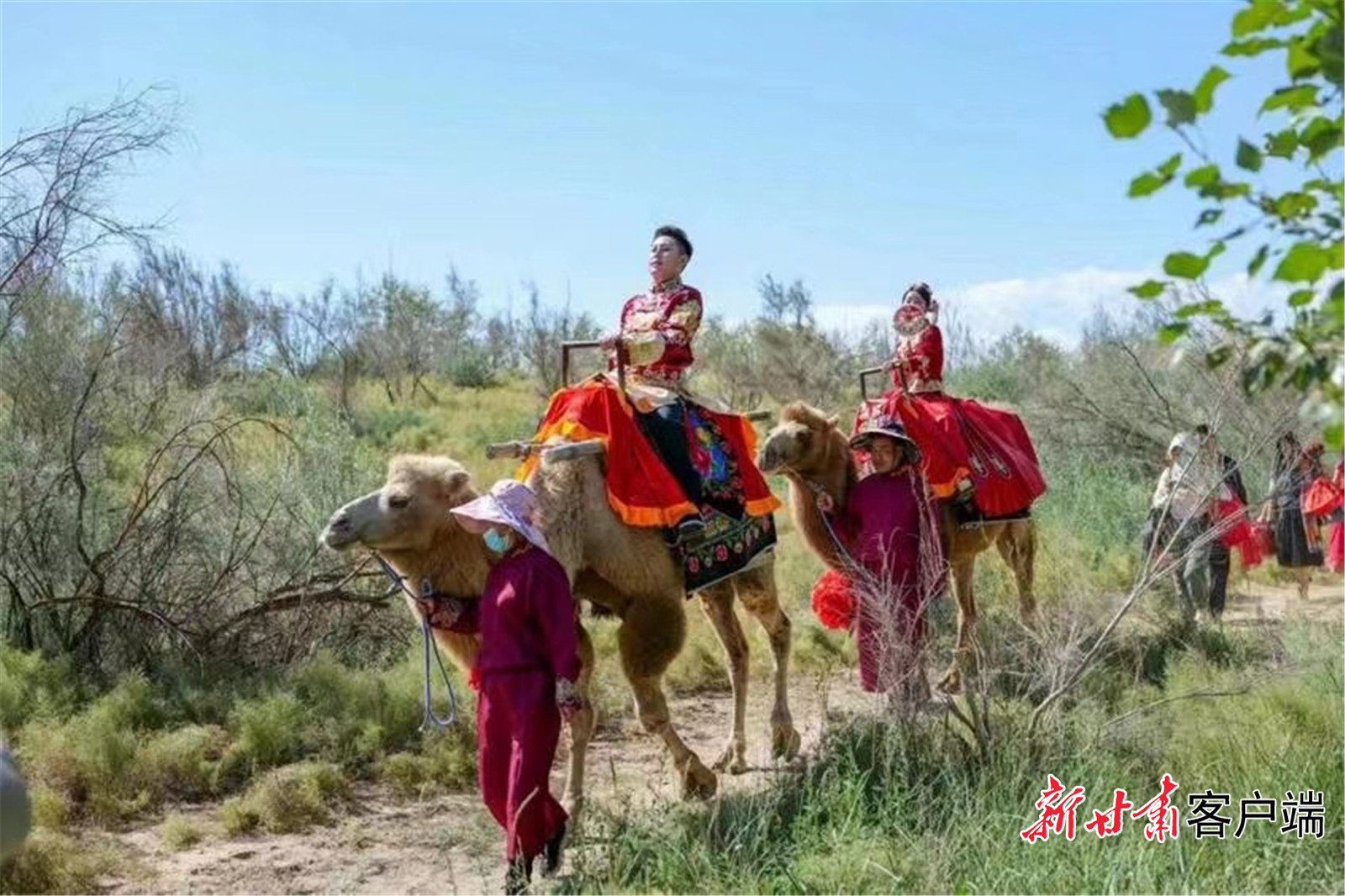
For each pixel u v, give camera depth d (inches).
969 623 400.2
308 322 1112.8
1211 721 316.5
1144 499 665.0
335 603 415.2
